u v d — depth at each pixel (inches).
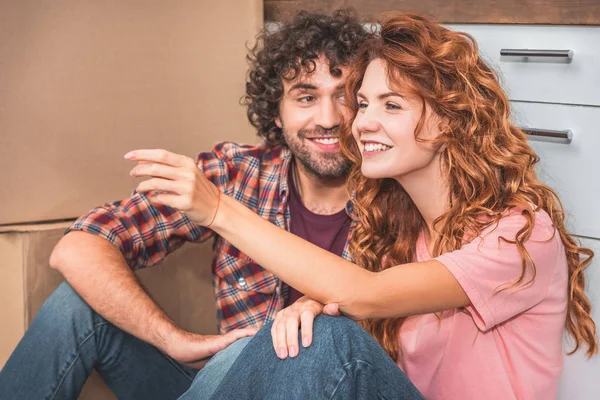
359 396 42.6
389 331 53.4
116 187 68.6
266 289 60.1
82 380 57.2
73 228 58.2
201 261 72.1
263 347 45.1
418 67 48.2
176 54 69.9
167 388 59.5
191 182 46.9
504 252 47.1
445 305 47.2
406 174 51.1
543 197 51.1
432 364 52.0
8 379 56.2
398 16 50.4
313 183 59.5
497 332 49.9
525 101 58.6
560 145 57.3
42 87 63.2
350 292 46.1
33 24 62.1
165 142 70.6
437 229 52.1
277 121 61.3
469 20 60.1
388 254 55.5
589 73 55.2
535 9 56.6
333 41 56.4
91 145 66.5
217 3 71.2
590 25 54.8
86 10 64.4
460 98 48.8
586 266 55.3
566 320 55.3
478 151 49.7
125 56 67.1
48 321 56.5
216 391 44.9
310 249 47.2
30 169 63.7
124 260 57.2
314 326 44.3
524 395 49.9
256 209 60.5
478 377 50.3
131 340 57.9
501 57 59.2
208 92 72.4
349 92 54.0
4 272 63.6
